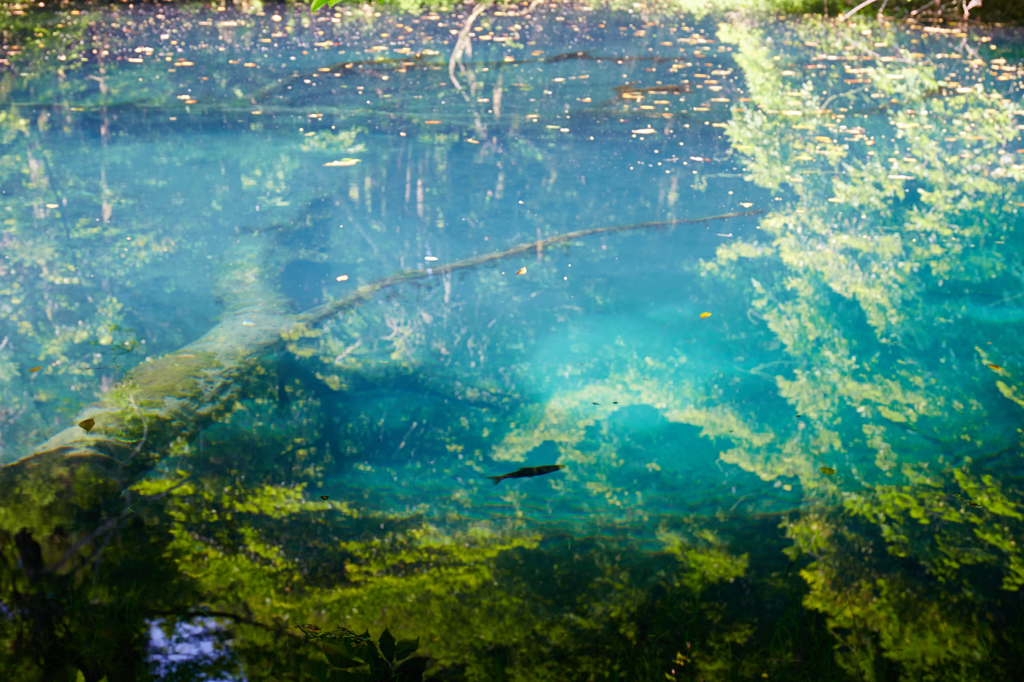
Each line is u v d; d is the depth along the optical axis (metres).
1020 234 5.54
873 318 4.46
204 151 7.41
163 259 5.14
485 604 2.31
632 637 2.18
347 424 3.43
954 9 15.50
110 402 3.39
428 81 10.34
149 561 2.42
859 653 2.11
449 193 6.42
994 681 2.02
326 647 1.93
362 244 5.48
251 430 3.31
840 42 13.15
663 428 3.43
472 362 4.01
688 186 6.59
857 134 7.93
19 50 11.42
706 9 16.80
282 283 4.89
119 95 9.28
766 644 2.15
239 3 16.47
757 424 3.46
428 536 2.65
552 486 3.01
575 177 6.80
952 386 3.77
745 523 2.74
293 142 7.74
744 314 4.54
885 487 2.97
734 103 9.22
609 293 4.79
